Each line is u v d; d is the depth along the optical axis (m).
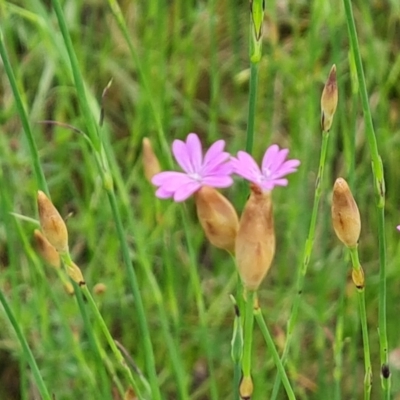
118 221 0.23
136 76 0.44
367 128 0.21
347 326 0.33
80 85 0.22
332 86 0.21
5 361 0.34
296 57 0.37
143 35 0.42
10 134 0.40
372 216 0.37
